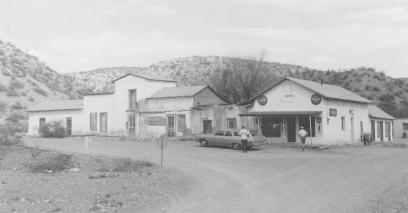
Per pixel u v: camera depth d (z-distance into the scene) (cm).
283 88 4031
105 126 5016
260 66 5812
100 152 3081
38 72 8675
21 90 7344
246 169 2341
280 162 2627
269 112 3944
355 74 9694
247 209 1358
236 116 4156
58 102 5741
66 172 2216
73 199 1530
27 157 2572
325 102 3822
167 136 4478
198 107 4322
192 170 2284
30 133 5603
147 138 4341
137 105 4744
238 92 5659
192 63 12269
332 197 1537
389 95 8719
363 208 1341
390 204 1395
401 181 1859
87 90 9325
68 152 2903
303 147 3475
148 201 1514
